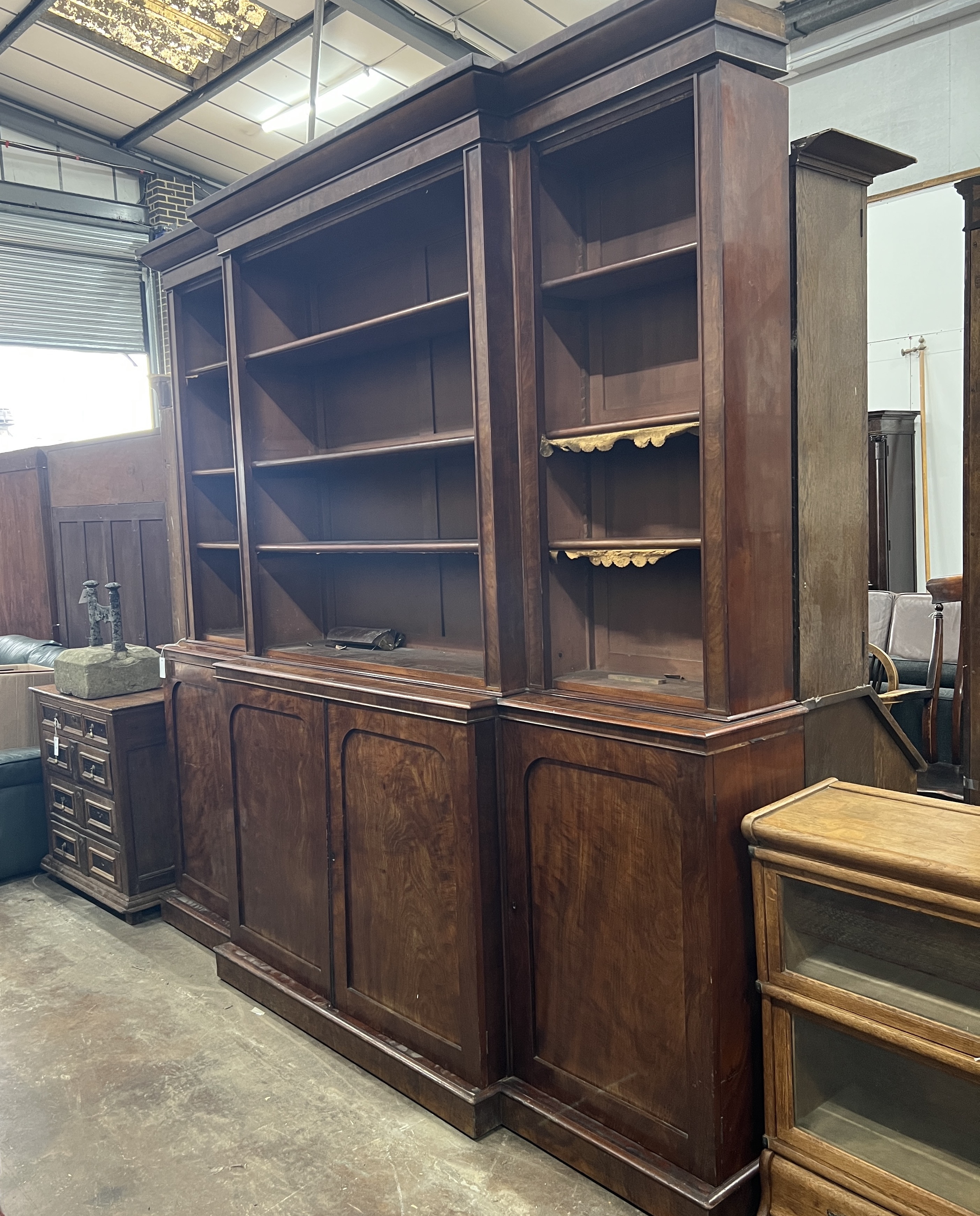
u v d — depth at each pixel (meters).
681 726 1.95
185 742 3.63
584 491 2.48
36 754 4.29
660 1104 2.06
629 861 2.07
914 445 6.23
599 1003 2.18
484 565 2.38
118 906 3.74
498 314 2.32
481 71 2.16
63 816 4.11
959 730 3.47
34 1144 2.38
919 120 5.95
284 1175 2.24
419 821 2.48
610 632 2.51
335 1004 2.83
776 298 2.02
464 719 2.29
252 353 3.25
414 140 2.42
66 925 3.74
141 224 8.27
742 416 1.96
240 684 3.12
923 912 1.68
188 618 3.80
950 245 5.95
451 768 2.36
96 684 3.85
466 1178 2.20
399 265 3.02
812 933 1.89
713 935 1.91
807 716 2.13
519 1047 2.39
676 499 2.34
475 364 2.34
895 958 1.78
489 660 2.39
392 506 3.21
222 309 3.84
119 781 3.71
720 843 1.91
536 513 2.35
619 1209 2.08
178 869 3.77
